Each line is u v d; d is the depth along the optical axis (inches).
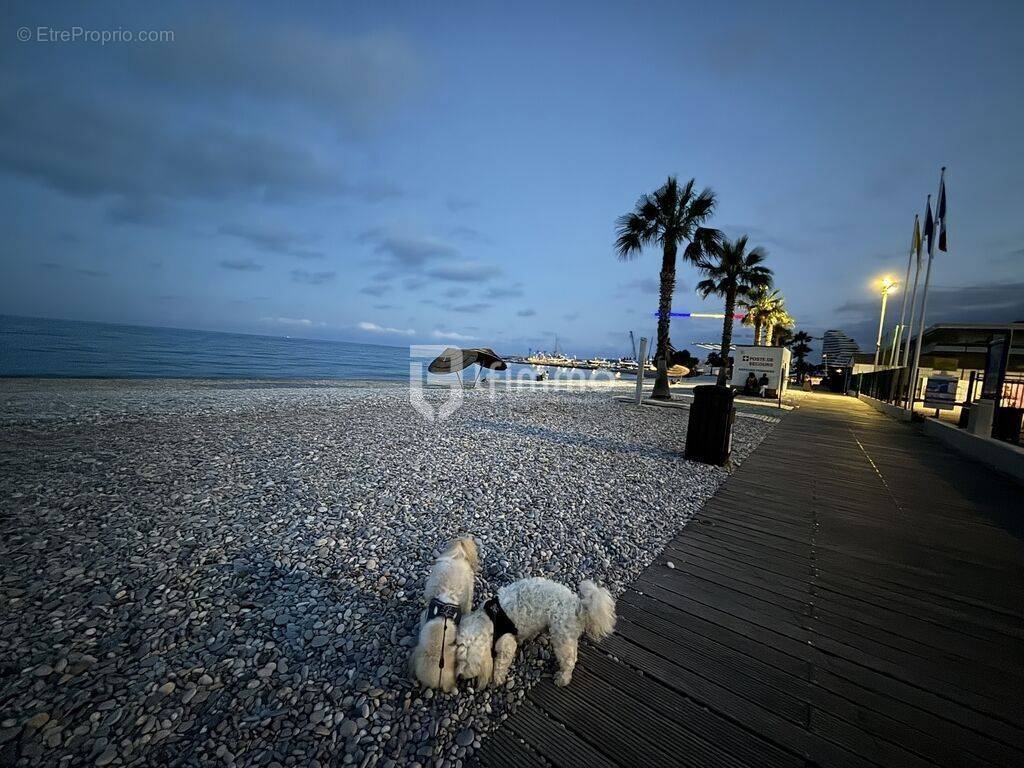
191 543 153.0
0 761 72.3
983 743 84.0
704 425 310.2
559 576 146.3
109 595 121.5
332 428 374.0
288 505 192.5
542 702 92.4
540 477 255.9
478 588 137.3
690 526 192.9
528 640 112.7
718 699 93.8
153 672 94.5
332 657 102.2
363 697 90.6
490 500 213.2
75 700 85.8
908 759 80.4
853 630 119.3
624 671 102.2
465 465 273.6
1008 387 469.1
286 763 75.2
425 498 211.2
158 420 369.4
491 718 88.4
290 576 136.4
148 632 107.3
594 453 324.8
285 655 102.0
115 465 236.7
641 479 261.7
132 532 159.0
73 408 401.7
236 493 203.9
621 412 583.2
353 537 165.5
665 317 724.7
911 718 89.6
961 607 132.2
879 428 536.7
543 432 405.4
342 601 125.0
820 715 90.0
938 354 1133.1
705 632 117.0
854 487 262.5
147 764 73.9
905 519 208.4
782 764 79.0
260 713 85.4
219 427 353.4
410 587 134.3
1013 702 94.5
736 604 131.2
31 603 115.9
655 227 705.6
